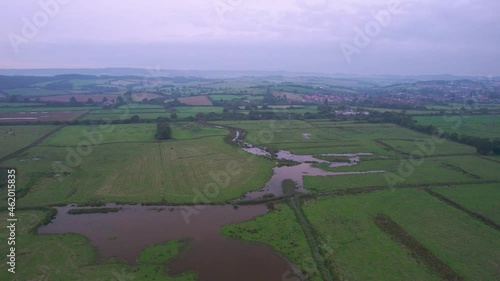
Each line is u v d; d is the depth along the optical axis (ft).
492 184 235.61
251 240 158.20
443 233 164.66
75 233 161.58
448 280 127.75
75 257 141.38
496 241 157.58
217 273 132.98
